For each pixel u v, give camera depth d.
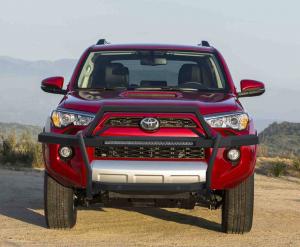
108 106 10.65
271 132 123.88
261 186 21.64
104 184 10.55
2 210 14.38
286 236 12.06
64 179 10.90
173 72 12.96
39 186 19.03
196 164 10.55
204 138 10.60
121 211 14.40
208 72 13.02
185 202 11.51
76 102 11.22
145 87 12.56
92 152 10.66
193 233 11.96
